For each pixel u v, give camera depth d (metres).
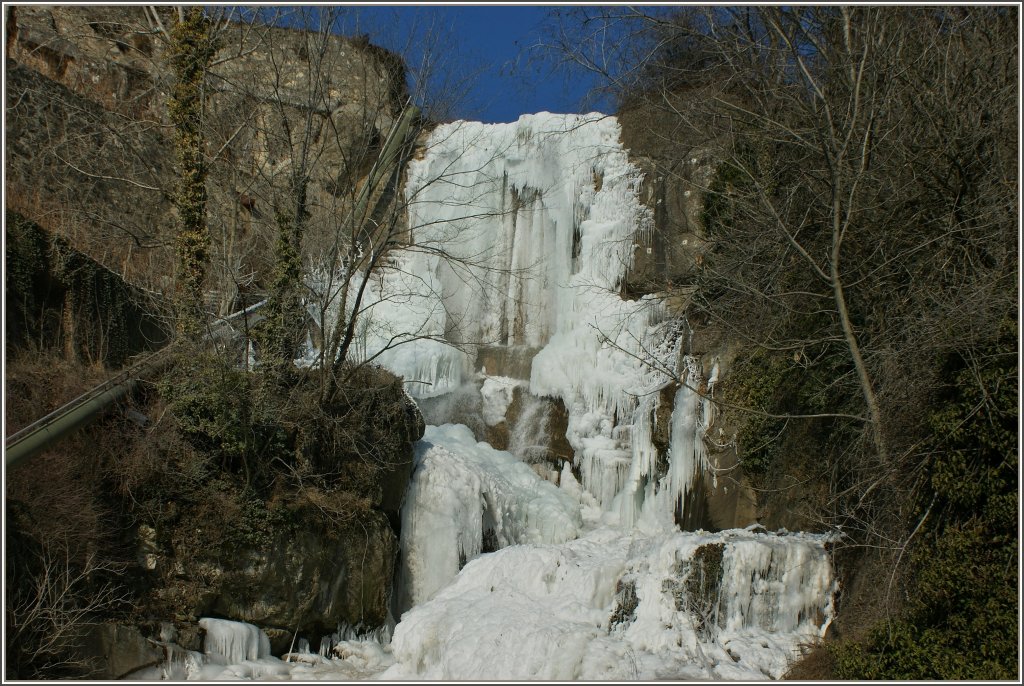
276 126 23.58
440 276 24.91
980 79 15.68
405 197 25.42
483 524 18.95
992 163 15.01
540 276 24.42
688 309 20.91
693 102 17.44
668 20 17.05
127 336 18.19
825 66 16.45
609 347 22.02
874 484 13.62
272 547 15.53
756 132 17.25
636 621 15.45
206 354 15.70
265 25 19.89
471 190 25.53
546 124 25.17
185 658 14.48
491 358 23.31
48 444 13.66
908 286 15.08
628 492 20.30
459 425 21.95
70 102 22.47
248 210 22.25
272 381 16.20
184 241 17.53
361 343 21.11
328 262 19.39
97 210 20.94
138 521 14.90
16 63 21.23
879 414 14.15
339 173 24.88
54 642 13.06
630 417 21.12
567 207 24.34
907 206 15.73
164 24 23.17
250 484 15.64
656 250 22.98
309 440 16.38
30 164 20.62
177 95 18.11
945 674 12.09
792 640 14.96
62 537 13.56
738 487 18.73
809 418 17.41
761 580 15.46
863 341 15.82
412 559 17.83
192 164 17.88
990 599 12.09
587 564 16.59
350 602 16.41
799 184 15.89
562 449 21.70
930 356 13.65
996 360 12.54
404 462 17.94
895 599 13.35
